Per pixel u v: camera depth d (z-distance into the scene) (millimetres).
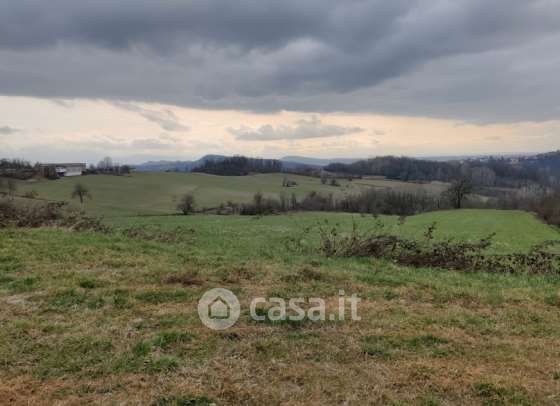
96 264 8641
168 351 4805
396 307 6652
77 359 4531
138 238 13141
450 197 69688
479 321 6113
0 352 4629
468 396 4031
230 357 4715
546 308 6852
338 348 5008
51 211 15117
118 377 4207
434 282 8430
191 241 13953
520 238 31703
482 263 10500
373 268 9945
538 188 65250
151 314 5945
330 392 4031
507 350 5105
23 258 8648
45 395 3873
